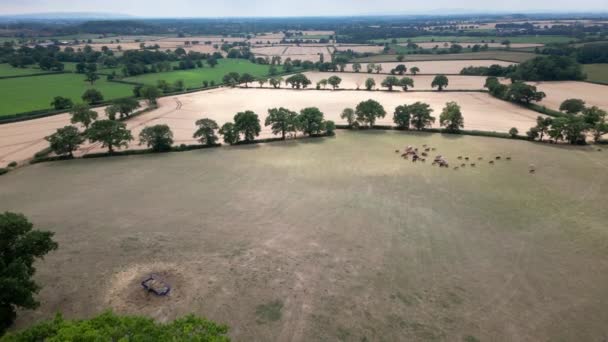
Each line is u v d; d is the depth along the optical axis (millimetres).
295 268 44906
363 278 43281
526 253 48062
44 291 40719
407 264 45844
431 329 36188
